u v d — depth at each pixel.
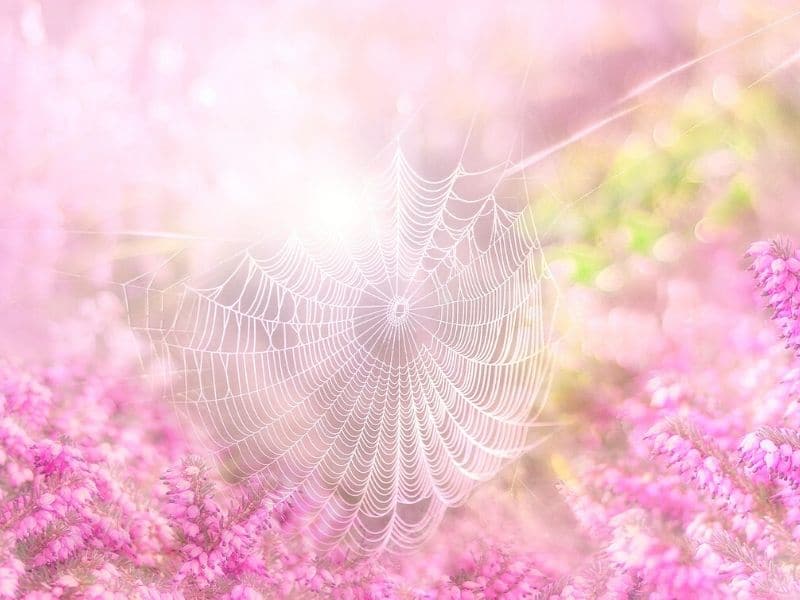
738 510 0.83
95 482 0.83
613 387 0.94
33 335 0.84
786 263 0.80
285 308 0.99
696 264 0.93
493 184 0.95
